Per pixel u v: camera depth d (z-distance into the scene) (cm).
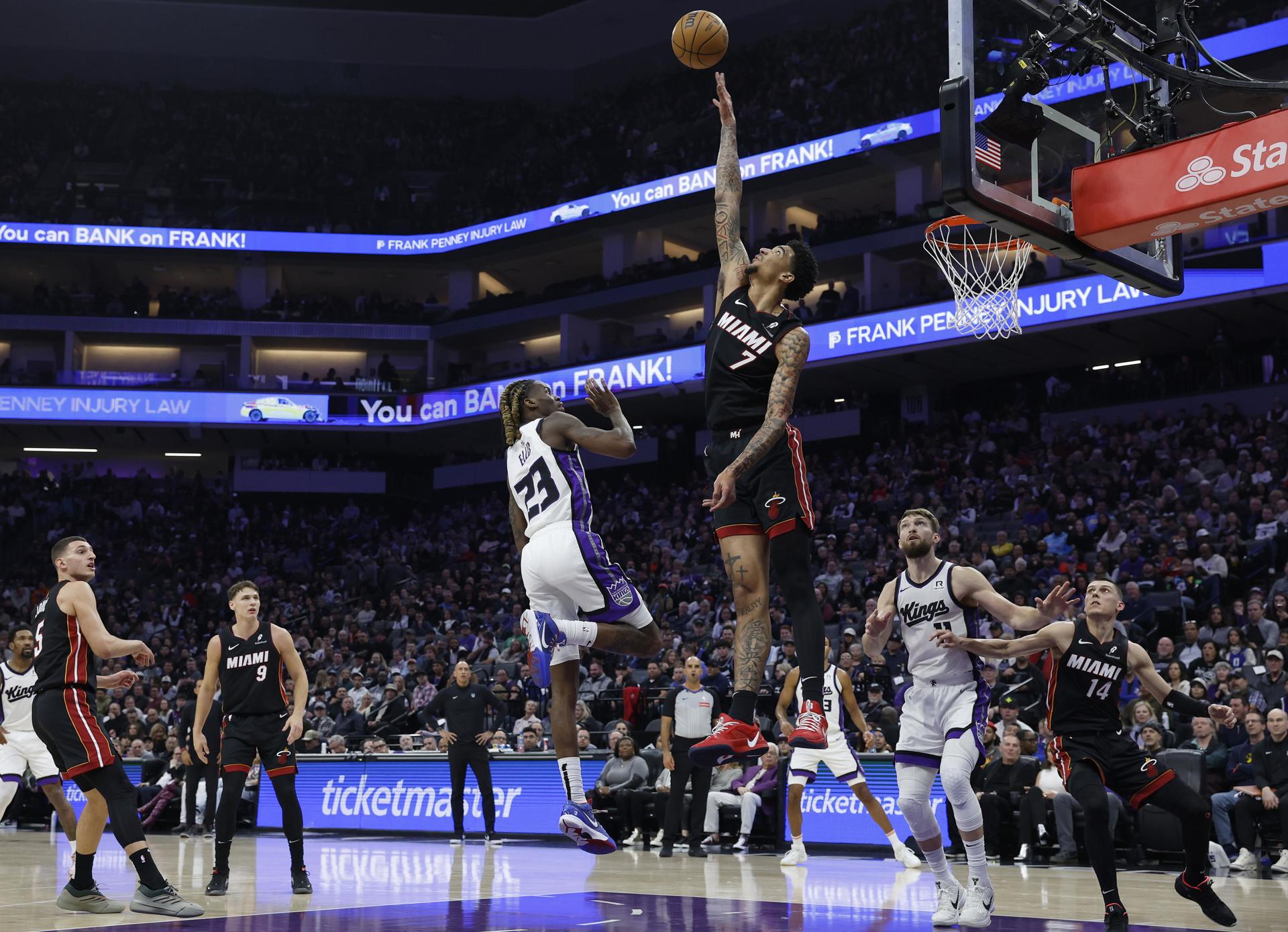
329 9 3391
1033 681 1096
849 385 2552
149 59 3575
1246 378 2148
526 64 3606
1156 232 624
